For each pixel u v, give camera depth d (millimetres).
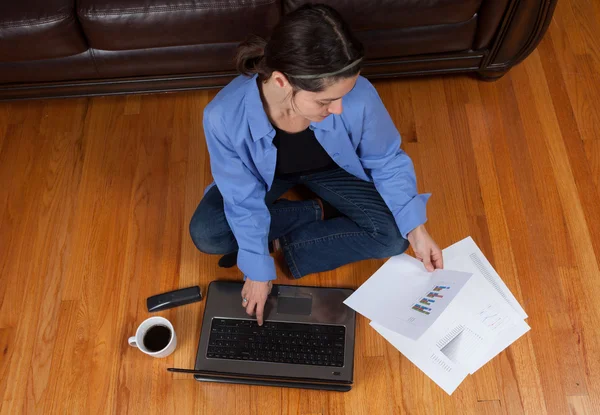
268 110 1322
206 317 1721
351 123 1381
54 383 1687
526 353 1667
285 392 1655
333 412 1629
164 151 2016
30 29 1709
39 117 2092
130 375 1689
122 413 1649
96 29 1737
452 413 1611
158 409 1652
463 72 2057
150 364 1701
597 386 1625
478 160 1959
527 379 1638
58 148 2033
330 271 1802
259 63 1163
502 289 1738
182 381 1679
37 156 2023
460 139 1997
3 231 1903
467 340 1670
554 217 1856
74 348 1729
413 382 1648
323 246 1695
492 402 1617
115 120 2076
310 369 1647
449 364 1647
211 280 1810
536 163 1944
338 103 1135
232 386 1667
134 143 2033
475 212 1874
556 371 1645
